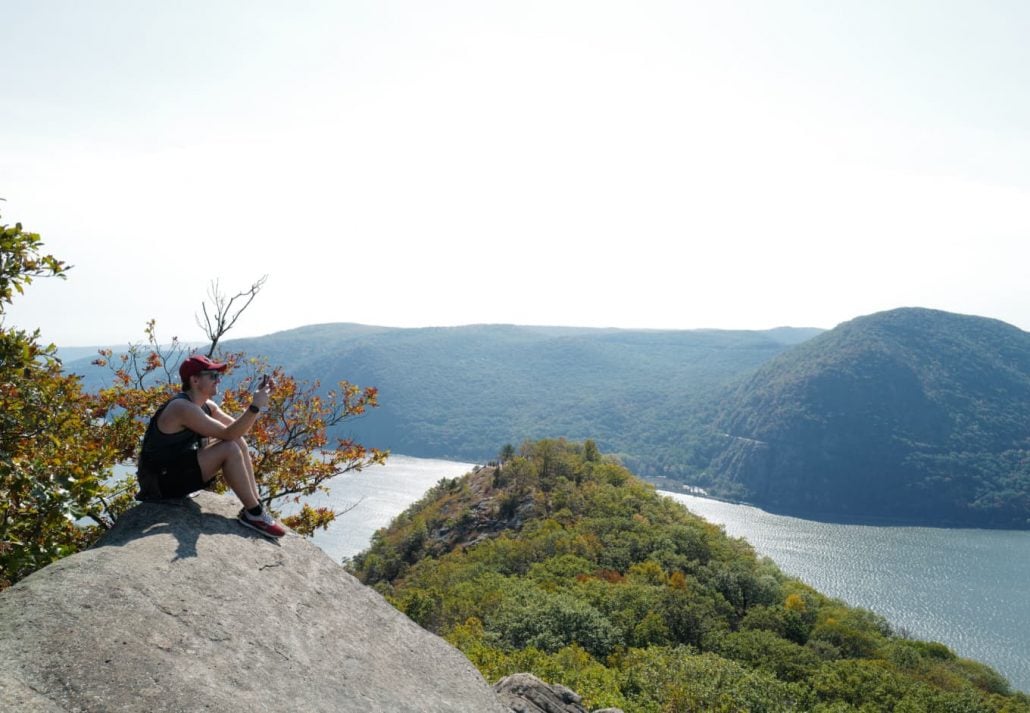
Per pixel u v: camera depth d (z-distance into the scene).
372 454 17.02
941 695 52.72
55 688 3.36
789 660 57.22
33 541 8.73
